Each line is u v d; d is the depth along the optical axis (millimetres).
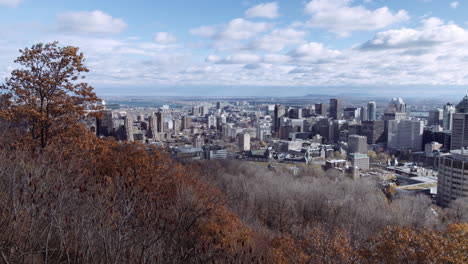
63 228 14633
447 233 32031
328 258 34719
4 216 14281
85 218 15266
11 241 13539
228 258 17766
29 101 34250
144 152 36844
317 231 39531
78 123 36906
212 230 24062
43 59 33781
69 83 35156
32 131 33938
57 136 35188
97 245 14828
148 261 14781
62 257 14727
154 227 16391
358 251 33938
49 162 19828
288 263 33531
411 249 28812
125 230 15266
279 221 69188
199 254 17031
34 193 14875
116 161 31719
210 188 54219
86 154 29266
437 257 27391
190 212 22500
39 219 14773
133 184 21375
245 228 36750
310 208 75812
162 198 24906
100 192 18219
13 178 15383
